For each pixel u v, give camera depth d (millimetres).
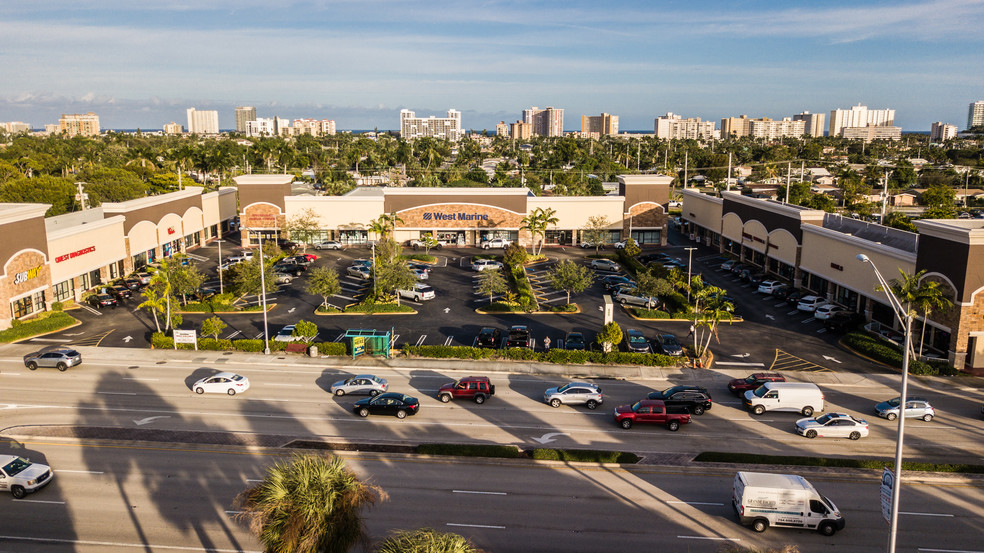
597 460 32844
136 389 42688
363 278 73500
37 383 43531
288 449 34188
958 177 160875
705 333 54438
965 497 29484
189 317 59625
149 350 50594
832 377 44844
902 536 26344
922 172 165500
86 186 111812
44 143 198125
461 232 95188
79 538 26391
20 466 30203
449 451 33438
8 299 54688
